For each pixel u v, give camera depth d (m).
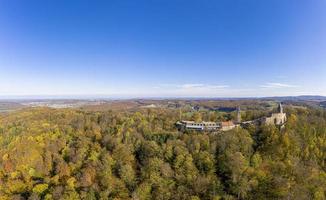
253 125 126.06
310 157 101.38
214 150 104.12
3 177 106.19
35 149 116.12
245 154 102.88
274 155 101.12
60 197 88.19
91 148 115.19
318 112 145.88
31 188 97.81
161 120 147.88
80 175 98.12
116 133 127.94
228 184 88.75
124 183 95.75
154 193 88.31
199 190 87.31
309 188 83.75
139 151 113.00
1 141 127.06
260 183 86.44
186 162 98.31
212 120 147.25
